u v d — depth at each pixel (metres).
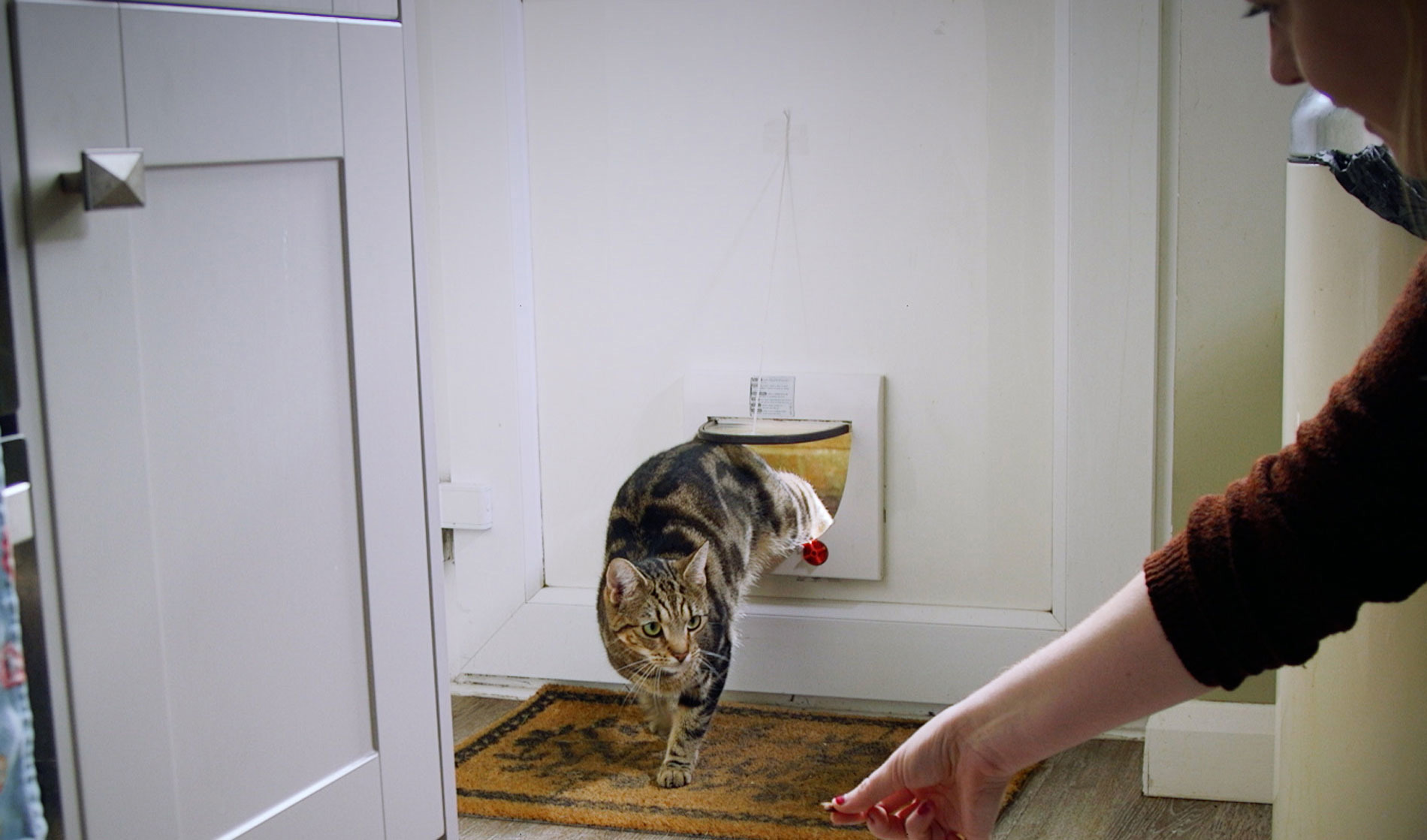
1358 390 0.56
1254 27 1.47
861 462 1.84
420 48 1.88
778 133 1.82
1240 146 1.50
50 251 0.73
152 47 0.78
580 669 1.99
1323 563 0.57
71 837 0.78
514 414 1.95
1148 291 1.67
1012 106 1.74
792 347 1.87
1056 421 1.77
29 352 0.72
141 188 0.75
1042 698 0.67
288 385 0.92
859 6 1.77
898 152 1.79
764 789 1.61
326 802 0.98
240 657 0.90
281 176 0.90
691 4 1.82
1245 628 0.59
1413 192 0.80
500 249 1.91
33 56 0.70
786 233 1.85
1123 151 1.65
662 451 1.92
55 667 0.76
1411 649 0.81
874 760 1.69
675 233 1.89
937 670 1.85
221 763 0.89
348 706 1.01
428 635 1.08
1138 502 1.72
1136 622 0.63
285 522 0.93
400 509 1.04
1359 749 0.87
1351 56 0.52
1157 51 1.61
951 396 1.83
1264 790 1.56
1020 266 1.77
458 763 1.71
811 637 1.88
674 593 1.62
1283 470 0.59
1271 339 1.54
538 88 1.90
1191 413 1.58
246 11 0.85
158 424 0.82
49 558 0.75
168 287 0.82
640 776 1.66
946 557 1.87
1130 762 1.68
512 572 1.99
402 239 1.02
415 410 1.05
